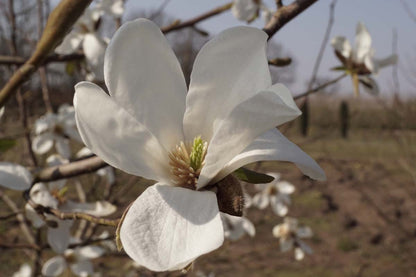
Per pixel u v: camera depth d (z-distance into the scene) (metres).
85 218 0.39
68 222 0.51
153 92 0.35
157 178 0.34
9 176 0.44
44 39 0.34
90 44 0.59
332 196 2.75
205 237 0.31
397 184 2.61
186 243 0.31
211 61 0.35
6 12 0.90
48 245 0.62
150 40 0.34
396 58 0.64
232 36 0.34
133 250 0.30
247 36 0.34
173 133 0.35
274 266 1.81
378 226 2.33
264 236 2.03
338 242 2.18
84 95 0.32
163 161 0.34
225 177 0.34
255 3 0.77
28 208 0.50
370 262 1.97
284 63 0.45
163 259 0.30
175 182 0.34
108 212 0.51
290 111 0.31
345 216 2.46
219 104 0.35
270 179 0.34
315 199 2.72
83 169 0.44
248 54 0.35
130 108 0.34
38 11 0.88
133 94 0.34
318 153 2.87
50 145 0.75
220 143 0.32
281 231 1.24
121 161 0.33
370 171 3.04
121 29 0.33
